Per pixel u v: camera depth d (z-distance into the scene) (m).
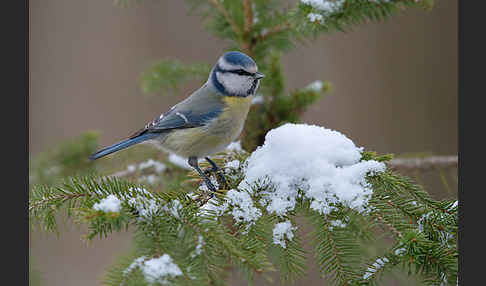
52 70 13.68
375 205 4.73
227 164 5.78
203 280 4.03
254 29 7.50
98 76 13.72
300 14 6.16
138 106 13.63
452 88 12.17
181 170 8.08
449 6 12.20
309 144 5.12
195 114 6.69
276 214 4.78
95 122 13.58
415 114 12.45
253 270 4.10
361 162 5.07
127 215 4.41
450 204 4.81
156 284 3.86
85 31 13.84
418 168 7.88
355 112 12.72
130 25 13.66
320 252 4.56
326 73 12.80
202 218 4.54
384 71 12.70
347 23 6.35
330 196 4.76
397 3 6.20
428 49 12.42
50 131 13.46
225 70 6.65
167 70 8.48
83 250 11.79
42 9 13.88
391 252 4.45
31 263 7.46
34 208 4.88
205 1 7.59
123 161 8.16
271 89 7.97
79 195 4.93
